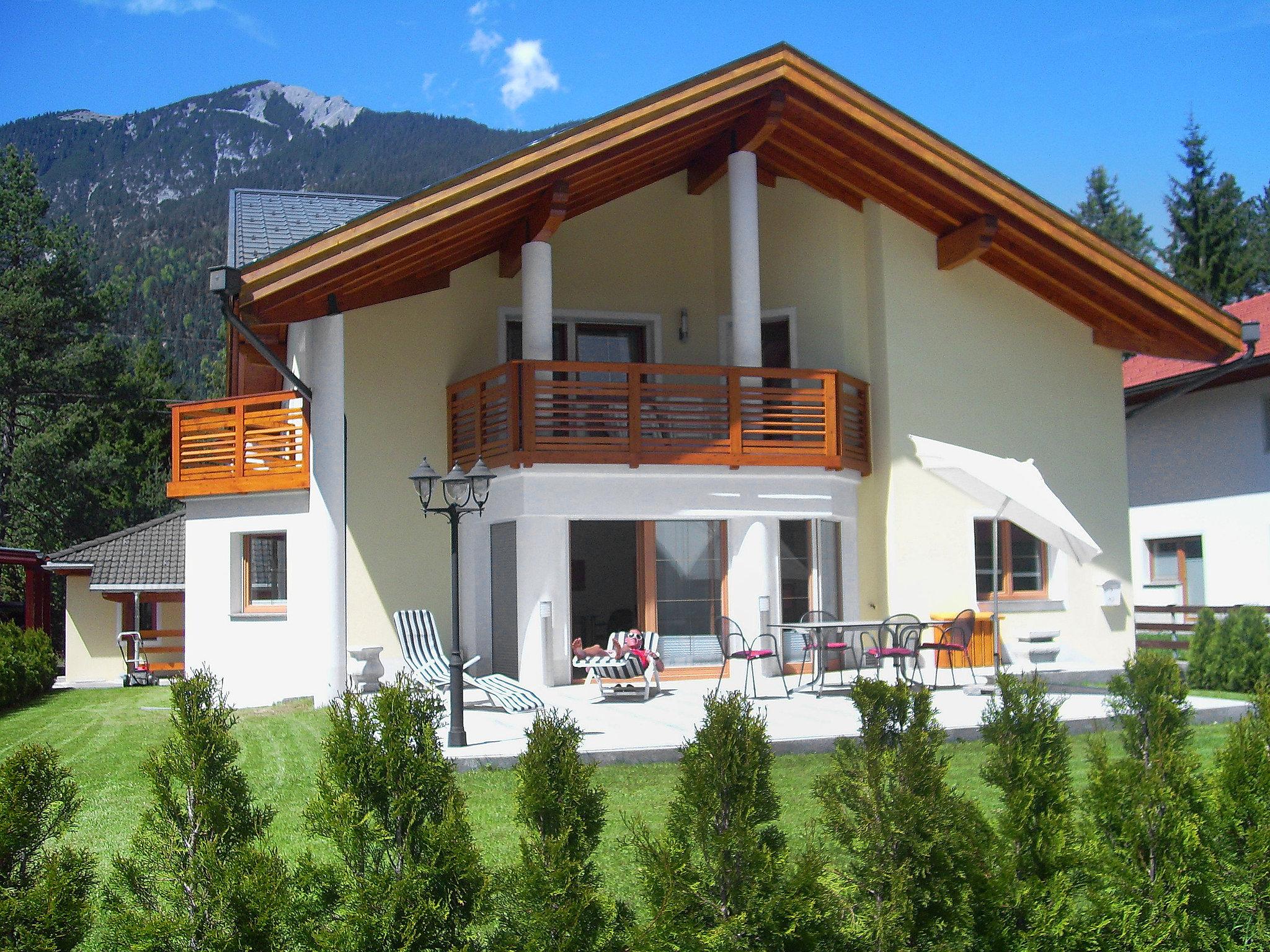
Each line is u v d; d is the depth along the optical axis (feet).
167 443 132.05
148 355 140.26
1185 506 70.18
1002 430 51.72
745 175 49.78
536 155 42.09
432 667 42.45
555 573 45.70
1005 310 52.29
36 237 131.23
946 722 32.86
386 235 39.91
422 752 15.30
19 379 122.21
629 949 14.01
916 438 45.73
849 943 14.49
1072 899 15.56
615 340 54.95
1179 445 70.74
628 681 43.09
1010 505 41.16
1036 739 16.70
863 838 15.02
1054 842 15.75
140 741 36.94
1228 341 50.49
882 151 47.14
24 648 56.44
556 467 45.68
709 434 49.83
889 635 49.70
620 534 47.75
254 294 38.83
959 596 50.42
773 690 43.96
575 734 15.43
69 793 15.33
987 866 15.17
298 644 48.85
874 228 51.47
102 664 73.10
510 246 50.57
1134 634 52.85
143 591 70.38
